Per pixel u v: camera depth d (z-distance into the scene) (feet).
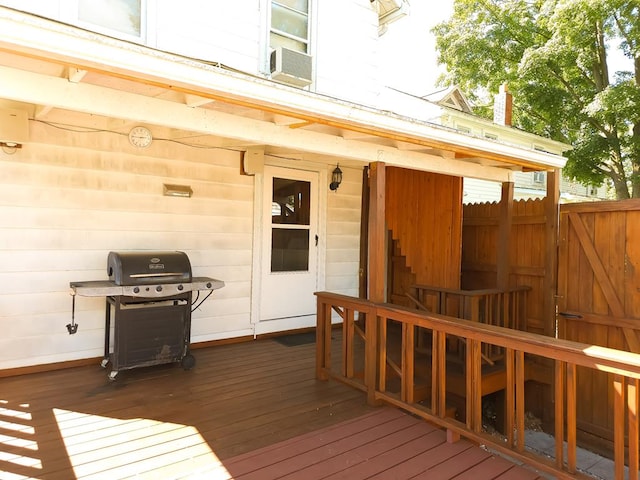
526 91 36.78
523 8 39.81
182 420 9.68
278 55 15.65
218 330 15.81
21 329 12.15
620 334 13.10
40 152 12.16
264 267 16.84
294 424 9.65
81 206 12.83
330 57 18.19
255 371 13.14
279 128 9.65
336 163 18.35
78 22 12.23
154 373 12.71
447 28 44.91
